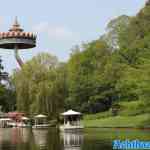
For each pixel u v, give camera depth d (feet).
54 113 382.83
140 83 292.61
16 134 297.33
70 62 449.89
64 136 252.62
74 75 426.10
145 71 288.10
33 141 220.23
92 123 365.61
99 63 438.40
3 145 200.44
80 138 229.25
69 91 415.23
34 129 378.12
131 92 345.72
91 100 421.18
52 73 390.83
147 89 282.56
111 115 399.44
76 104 423.64
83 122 378.53
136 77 317.83
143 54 328.90
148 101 286.87
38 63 400.06
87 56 444.55
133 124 328.49
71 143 199.41
